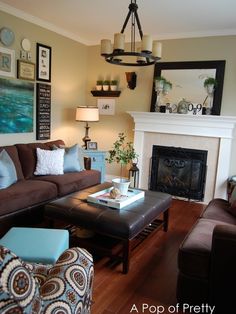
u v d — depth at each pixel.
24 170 3.65
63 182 3.47
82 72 5.29
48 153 3.78
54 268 1.29
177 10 3.51
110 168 5.30
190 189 4.54
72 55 4.96
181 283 1.94
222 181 4.29
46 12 3.83
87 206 2.56
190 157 4.49
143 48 2.43
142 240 2.75
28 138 4.26
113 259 2.43
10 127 3.91
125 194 2.85
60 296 1.12
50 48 4.44
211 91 4.22
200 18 3.76
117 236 2.29
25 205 2.96
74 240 2.58
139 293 2.10
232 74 4.20
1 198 2.71
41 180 3.49
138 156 4.85
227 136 4.17
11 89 3.86
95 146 5.07
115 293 2.09
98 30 4.58
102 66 5.23
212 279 1.79
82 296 1.22
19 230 2.08
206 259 1.85
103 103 5.30
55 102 4.73
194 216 3.79
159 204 2.81
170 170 4.67
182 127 4.46
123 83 5.07
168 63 4.58
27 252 1.79
